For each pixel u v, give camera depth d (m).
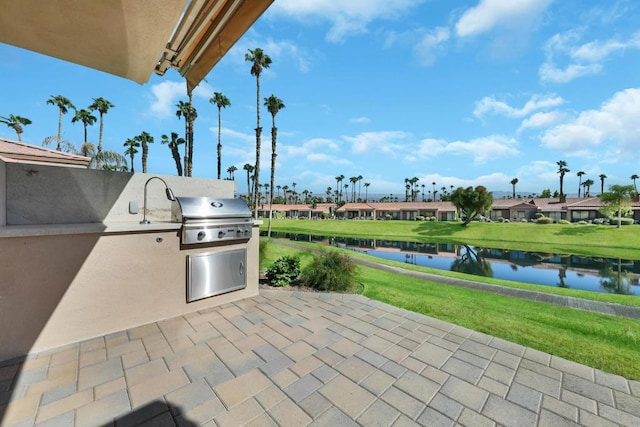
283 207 63.03
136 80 2.75
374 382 2.25
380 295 5.04
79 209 3.46
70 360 2.46
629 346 3.09
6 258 2.46
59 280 2.71
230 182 5.20
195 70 2.26
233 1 1.62
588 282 10.04
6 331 2.46
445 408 1.96
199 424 1.76
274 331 3.17
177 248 3.53
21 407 1.86
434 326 3.43
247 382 2.20
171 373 2.30
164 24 1.76
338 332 3.19
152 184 4.16
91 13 1.65
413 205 50.62
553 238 22.55
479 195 28.50
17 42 2.04
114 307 3.04
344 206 58.69
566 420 1.86
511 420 1.86
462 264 13.82
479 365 2.54
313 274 5.20
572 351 2.90
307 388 2.15
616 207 23.70
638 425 1.82
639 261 14.91
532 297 5.39
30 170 3.11
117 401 1.95
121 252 3.09
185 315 3.57
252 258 4.43
